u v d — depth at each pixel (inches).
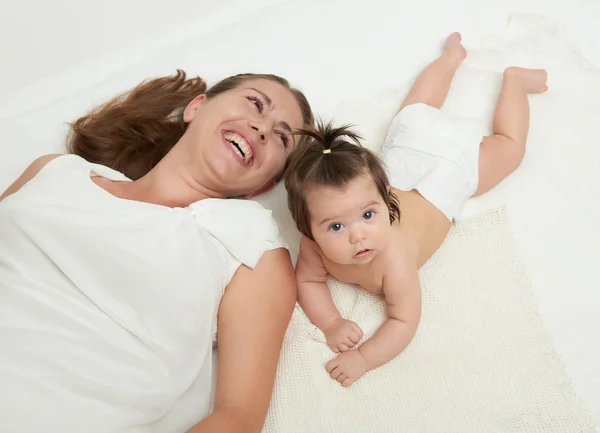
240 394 44.6
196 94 62.3
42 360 39.6
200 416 45.4
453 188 53.9
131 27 68.8
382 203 46.3
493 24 67.4
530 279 53.2
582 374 49.2
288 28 67.7
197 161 51.8
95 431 39.0
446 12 68.0
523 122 58.4
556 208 56.4
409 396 48.5
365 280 51.1
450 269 53.5
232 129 52.1
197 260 45.6
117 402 40.5
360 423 47.7
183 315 43.9
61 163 51.0
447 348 50.2
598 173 58.2
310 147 48.1
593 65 63.4
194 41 67.6
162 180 52.3
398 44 66.6
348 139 60.6
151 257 43.9
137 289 43.3
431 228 52.7
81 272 43.1
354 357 49.1
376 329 51.4
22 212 44.3
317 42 66.9
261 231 49.4
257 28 67.7
